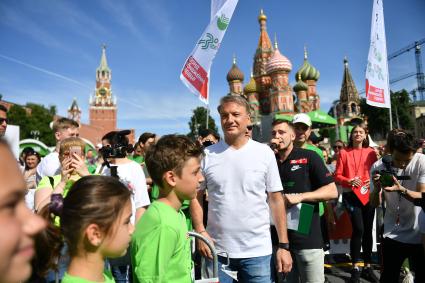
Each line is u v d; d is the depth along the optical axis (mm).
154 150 2467
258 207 3027
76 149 3195
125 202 1765
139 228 2266
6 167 699
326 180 3738
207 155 3238
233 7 5430
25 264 721
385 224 3914
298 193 3746
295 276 3744
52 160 4477
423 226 3535
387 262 3836
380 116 61594
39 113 58188
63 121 4734
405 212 3707
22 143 14938
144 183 3885
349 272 6027
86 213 1632
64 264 2281
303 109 54062
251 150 3113
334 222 6453
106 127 105625
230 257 2979
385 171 3688
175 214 2355
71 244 1697
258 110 54094
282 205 3152
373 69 6250
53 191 3008
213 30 5379
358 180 5656
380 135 63594
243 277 3016
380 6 6445
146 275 2111
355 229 5586
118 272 3523
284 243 3104
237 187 3025
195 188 2479
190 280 2365
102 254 1722
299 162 3826
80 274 1692
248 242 2977
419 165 3713
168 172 2398
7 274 681
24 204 763
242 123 3111
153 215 2252
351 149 6105
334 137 28500
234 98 3156
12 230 686
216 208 3102
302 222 3498
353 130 6129
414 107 76000
